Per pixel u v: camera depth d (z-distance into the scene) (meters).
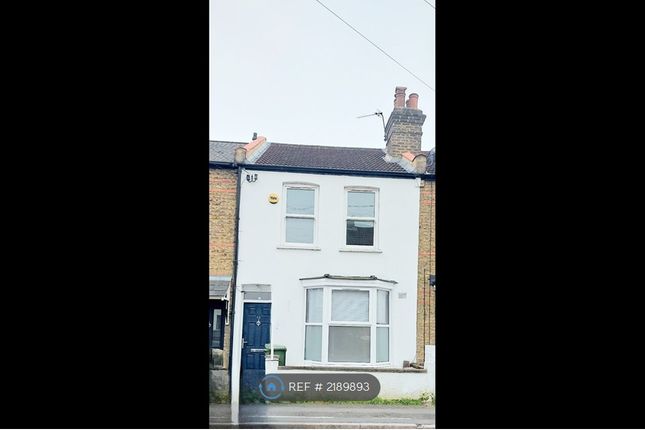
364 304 5.56
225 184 5.61
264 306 5.43
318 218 5.67
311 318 5.46
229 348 5.32
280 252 5.56
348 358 5.45
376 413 5.14
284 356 5.36
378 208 5.75
